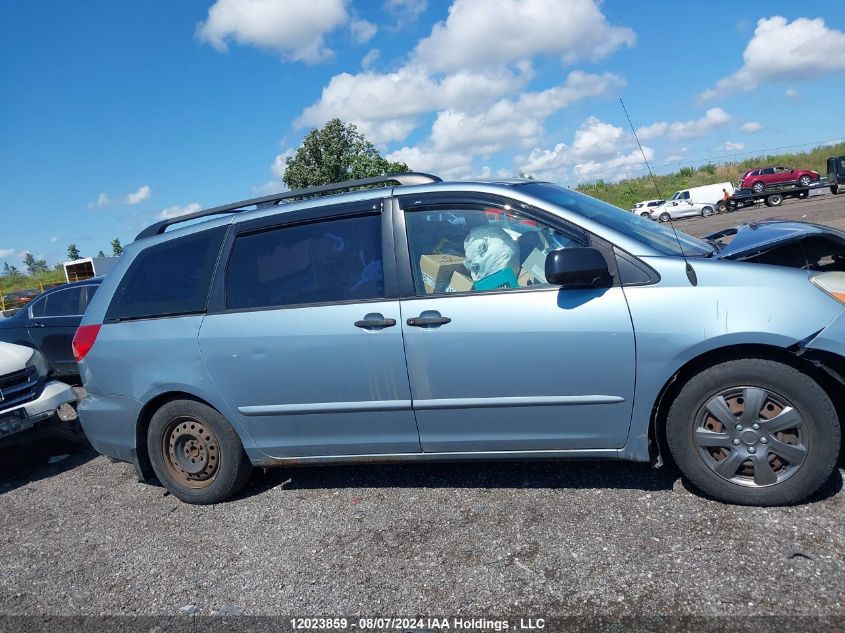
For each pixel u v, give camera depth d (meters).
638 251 3.21
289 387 3.64
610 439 3.28
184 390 3.89
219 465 3.97
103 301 4.26
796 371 2.96
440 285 3.45
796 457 3.01
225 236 3.95
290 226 3.79
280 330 3.62
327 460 3.75
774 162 51.00
